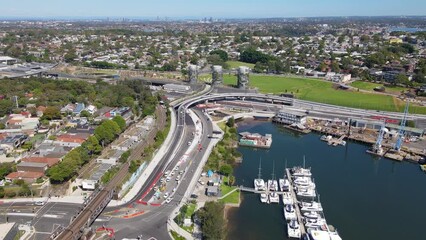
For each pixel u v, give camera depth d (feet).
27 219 624.18
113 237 582.76
